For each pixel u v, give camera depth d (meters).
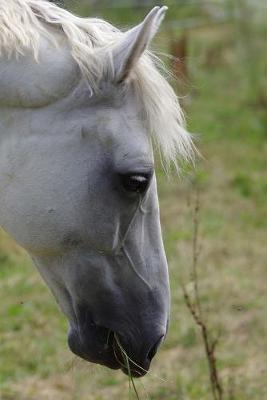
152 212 5.86
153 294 5.88
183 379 10.05
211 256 14.39
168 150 5.76
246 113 23.66
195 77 22.98
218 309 12.23
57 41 5.71
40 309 12.41
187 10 30.59
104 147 5.61
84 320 5.84
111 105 5.64
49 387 10.23
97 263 5.74
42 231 5.72
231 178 18.44
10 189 5.73
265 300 12.59
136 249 5.80
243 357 10.78
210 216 16.41
